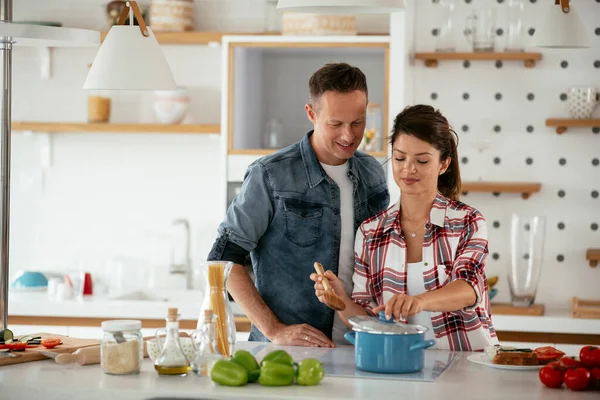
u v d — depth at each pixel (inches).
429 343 104.7
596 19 207.6
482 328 117.9
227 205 210.1
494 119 211.0
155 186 233.6
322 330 129.9
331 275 115.8
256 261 133.3
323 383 98.5
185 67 231.0
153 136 233.5
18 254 237.0
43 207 236.5
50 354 111.0
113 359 101.3
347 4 106.7
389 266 120.6
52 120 235.1
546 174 210.1
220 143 231.9
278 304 130.4
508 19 206.5
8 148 120.1
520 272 196.2
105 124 221.8
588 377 94.3
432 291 110.1
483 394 93.0
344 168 131.0
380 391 94.1
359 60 204.1
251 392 93.1
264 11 226.7
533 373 104.7
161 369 100.9
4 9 125.0
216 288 108.1
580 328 190.9
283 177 129.4
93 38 126.6
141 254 233.8
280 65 207.6
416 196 118.6
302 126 207.8
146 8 228.1
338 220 129.8
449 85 211.8
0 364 107.3
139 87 123.7
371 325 105.0
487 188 203.9
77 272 235.0
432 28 212.1
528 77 209.9
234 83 209.0
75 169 235.5
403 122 114.4
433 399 90.4
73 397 95.4
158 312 204.5
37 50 234.8
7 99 120.2
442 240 118.1
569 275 209.9
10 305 207.3
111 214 234.8
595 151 208.8
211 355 101.6
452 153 121.6
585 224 209.5
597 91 208.2
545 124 206.8
